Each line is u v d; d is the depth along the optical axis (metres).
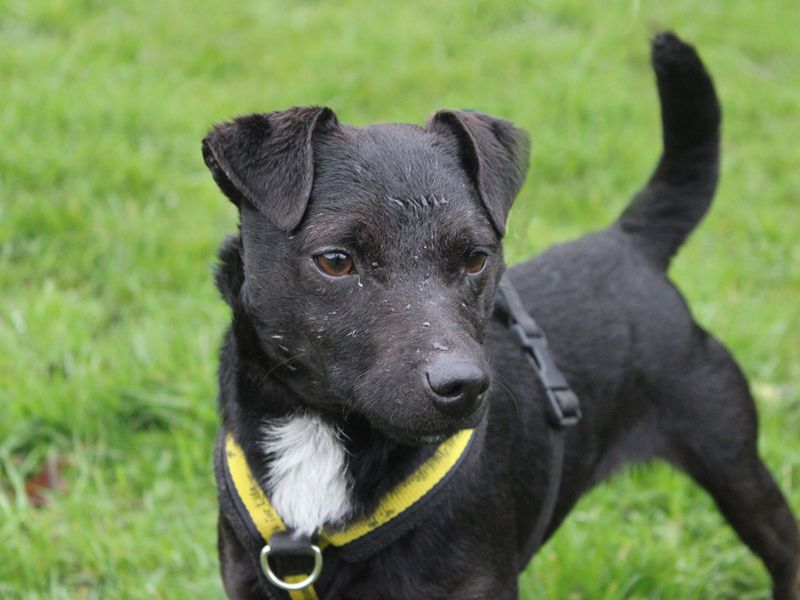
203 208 1.69
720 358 1.17
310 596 1.00
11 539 1.21
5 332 1.41
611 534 1.25
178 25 2.42
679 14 2.68
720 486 1.17
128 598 1.19
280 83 2.22
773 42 2.58
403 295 0.94
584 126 2.08
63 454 1.32
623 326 1.14
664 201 1.20
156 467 1.30
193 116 1.97
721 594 1.25
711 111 1.17
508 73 2.28
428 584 0.99
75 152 1.74
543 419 1.08
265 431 1.00
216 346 1.41
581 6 2.61
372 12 2.59
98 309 1.48
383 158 0.97
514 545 1.03
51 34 2.30
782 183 2.00
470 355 0.91
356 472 0.98
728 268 1.69
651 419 1.16
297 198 0.95
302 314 0.96
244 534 1.00
